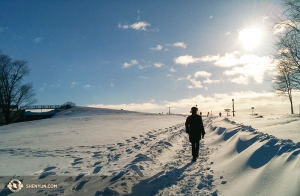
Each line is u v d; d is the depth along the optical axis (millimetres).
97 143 10602
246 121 14852
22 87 42062
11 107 44375
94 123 22031
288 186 3158
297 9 14914
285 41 17281
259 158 4801
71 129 17297
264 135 6520
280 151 4566
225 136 9562
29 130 18188
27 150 9125
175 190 4148
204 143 9453
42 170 5973
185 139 11047
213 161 6105
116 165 6305
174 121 24047
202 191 3990
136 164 6066
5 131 18844
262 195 3287
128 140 11312
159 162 6453
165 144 9242
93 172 5664
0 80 39750
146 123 21547
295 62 18078
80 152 8531
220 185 4188
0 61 39500
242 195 3504
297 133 7344
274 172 3789
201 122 6594
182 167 5766
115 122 22812
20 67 40719
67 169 6004
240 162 5004
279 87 25469
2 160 7250
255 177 3918
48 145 10281
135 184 4539
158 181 4715
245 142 6664
